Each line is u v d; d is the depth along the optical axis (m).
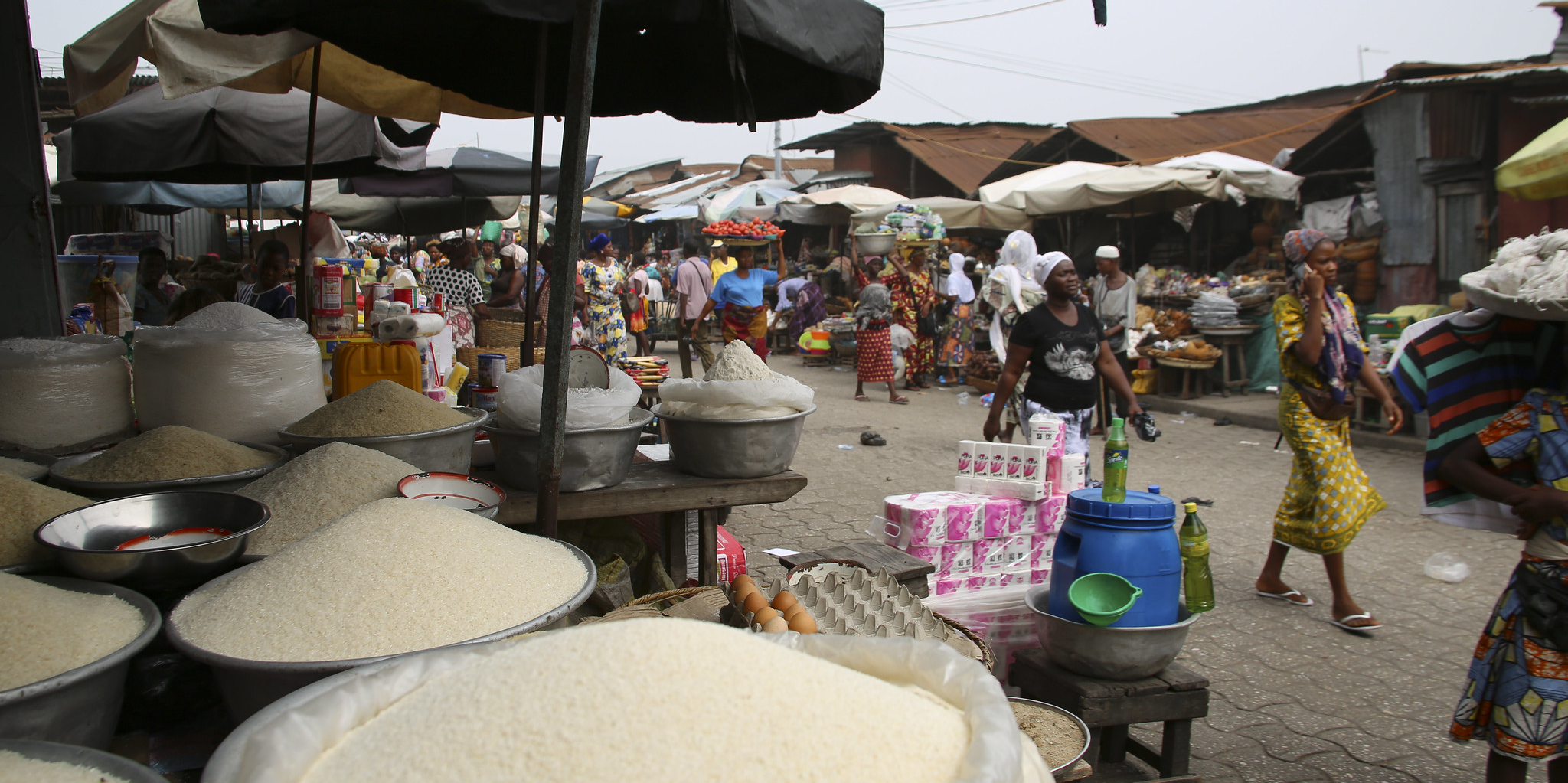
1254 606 4.12
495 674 0.97
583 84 2.05
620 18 2.31
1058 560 2.57
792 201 17.03
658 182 35.34
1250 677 3.42
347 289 4.07
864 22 2.77
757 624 1.99
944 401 10.62
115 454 2.24
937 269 12.40
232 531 1.90
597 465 2.75
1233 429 8.70
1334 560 3.85
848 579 2.52
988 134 21.06
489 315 6.04
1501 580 4.46
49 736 1.25
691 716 0.88
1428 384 2.45
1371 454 7.55
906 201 13.62
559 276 2.16
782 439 2.99
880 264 11.23
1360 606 4.11
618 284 9.12
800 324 12.25
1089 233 14.32
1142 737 2.97
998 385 4.60
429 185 7.57
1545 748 2.13
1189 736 2.51
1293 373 3.88
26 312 3.59
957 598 3.06
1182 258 13.12
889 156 20.80
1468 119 8.52
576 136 2.08
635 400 2.80
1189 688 2.45
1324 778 2.73
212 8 2.19
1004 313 8.42
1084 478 3.40
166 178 6.87
